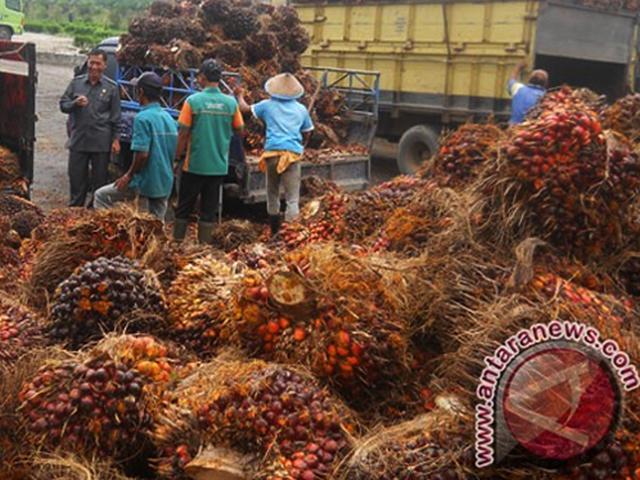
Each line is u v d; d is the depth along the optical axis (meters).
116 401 2.84
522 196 3.32
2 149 8.34
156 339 3.29
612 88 12.41
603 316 2.83
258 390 2.66
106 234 4.24
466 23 11.62
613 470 2.44
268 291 3.03
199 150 7.24
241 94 8.91
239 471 2.57
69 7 45.75
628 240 3.41
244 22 10.63
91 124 8.70
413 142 12.76
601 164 3.25
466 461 2.46
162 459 2.74
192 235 7.97
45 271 4.23
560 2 10.97
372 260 3.21
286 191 8.33
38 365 3.10
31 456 2.80
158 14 10.96
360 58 13.42
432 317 3.04
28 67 8.48
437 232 3.70
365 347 2.89
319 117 11.04
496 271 3.13
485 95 11.52
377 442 2.53
